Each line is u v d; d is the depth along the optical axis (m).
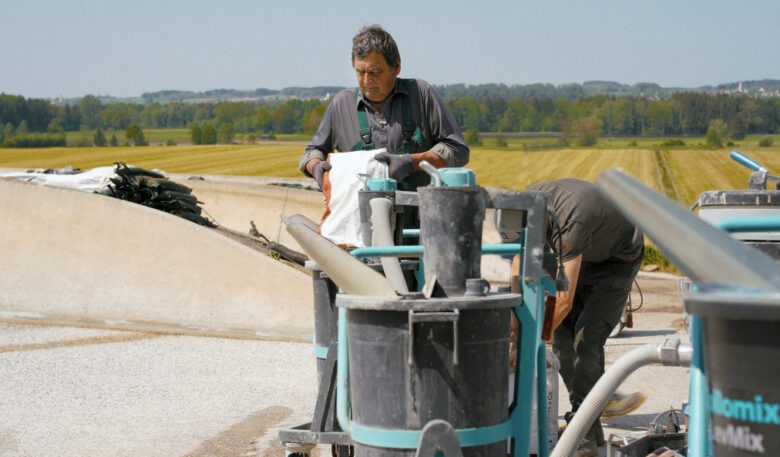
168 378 8.46
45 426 6.56
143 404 7.35
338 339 3.25
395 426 2.68
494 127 128.88
